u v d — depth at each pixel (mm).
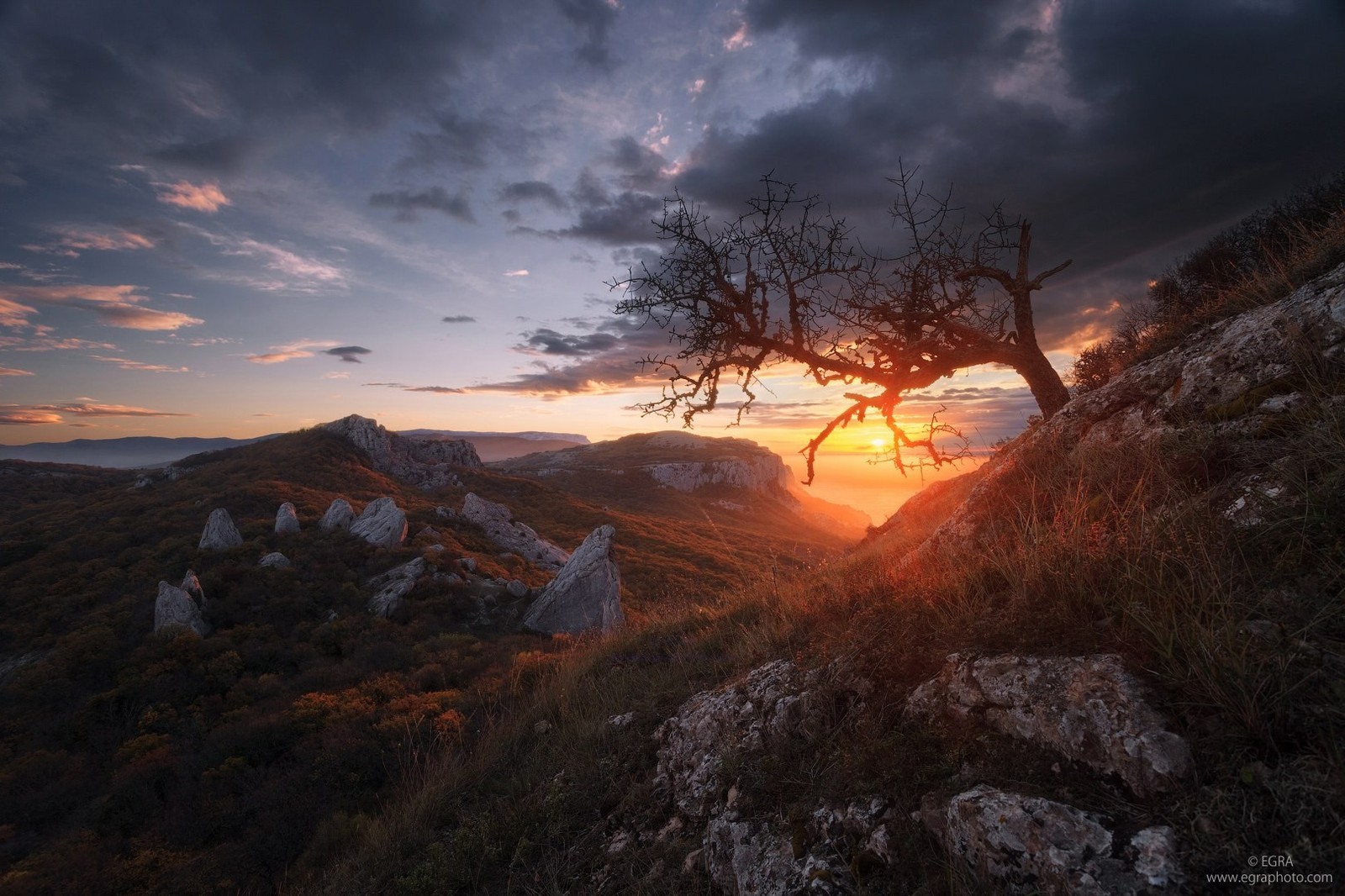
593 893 3508
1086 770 2047
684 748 4453
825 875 2400
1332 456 2379
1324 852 1458
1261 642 1923
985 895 1896
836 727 3342
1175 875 1588
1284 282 4664
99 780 18656
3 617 34250
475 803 5395
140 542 45406
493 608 35281
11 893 12234
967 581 3459
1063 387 7312
